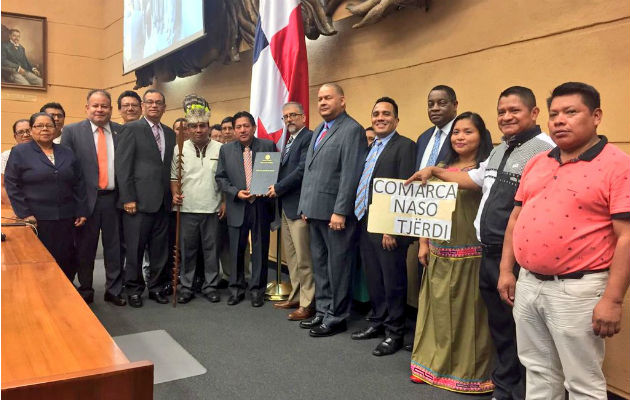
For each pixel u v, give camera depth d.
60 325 1.30
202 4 4.87
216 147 3.81
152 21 6.11
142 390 1.07
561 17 2.51
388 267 2.68
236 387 2.28
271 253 5.05
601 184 1.43
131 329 3.07
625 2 2.23
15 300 1.49
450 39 3.15
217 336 2.95
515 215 1.76
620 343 2.22
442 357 2.28
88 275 3.59
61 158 3.26
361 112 3.89
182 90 6.48
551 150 1.61
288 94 3.68
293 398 2.18
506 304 1.95
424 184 2.22
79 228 3.53
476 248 2.21
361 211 2.79
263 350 2.73
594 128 1.49
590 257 1.46
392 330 2.74
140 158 3.54
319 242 3.10
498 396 2.06
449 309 2.25
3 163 4.05
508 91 1.91
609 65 2.30
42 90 8.19
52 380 0.98
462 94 3.08
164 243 3.73
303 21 3.93
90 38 8.60
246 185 3.54
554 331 1.54
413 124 3.45
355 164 2.85
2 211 3.41
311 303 3.29
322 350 2.74
